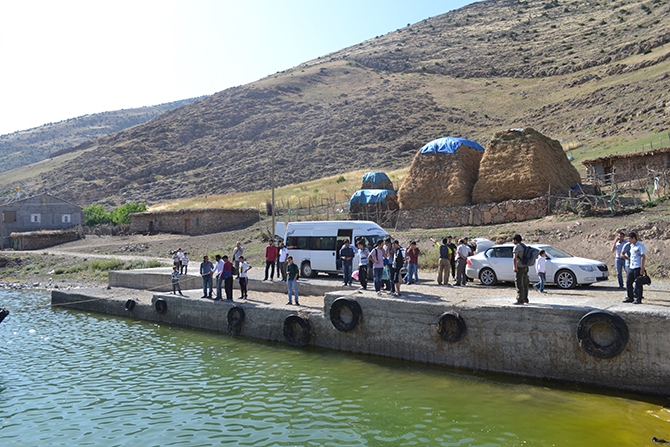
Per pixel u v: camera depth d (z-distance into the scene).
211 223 47.12
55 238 53.88
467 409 9.89
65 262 40.66
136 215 53.75
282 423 9.55
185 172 105.25
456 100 111.06
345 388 11.47
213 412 10.22
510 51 135.00
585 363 10.83
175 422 9.76
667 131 46.75
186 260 25.16
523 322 11.57
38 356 15.21
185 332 18.48
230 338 17.20
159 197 92.38
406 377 12.07
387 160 84.38
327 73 151.25
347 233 21.70
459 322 12.31
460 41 162.00
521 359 11.60
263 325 16.78
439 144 32.69
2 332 18.92
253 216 49.50
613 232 21.59
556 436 8.52
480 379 11.69
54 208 63.12
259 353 14.98
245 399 10.95
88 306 23.94
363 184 43.22
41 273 38.25
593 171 35.41
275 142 108.50
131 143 122.00
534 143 29.17
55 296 25.69
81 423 9.87
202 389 11.72
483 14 191.88
